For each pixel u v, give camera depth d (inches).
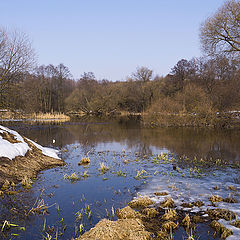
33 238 175.6
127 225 187.6
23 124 1157.1
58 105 2081.7
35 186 293.0
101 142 677.3
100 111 2133.4
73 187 293.0
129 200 251.9
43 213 217.5
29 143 459.8
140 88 2070.6
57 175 345.4
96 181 319.0
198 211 219.6
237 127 1039.0
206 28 833.5
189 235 175.6
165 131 926.4
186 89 1395.2
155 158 466.6
